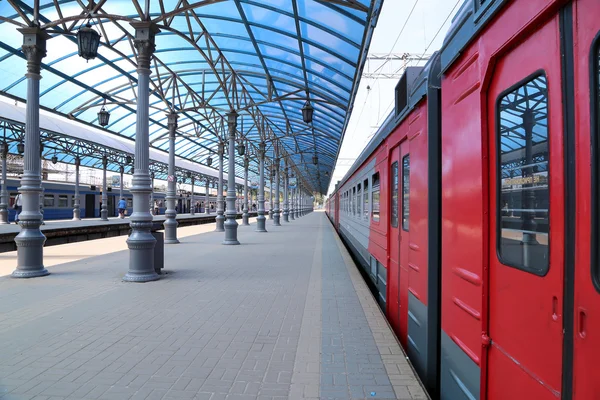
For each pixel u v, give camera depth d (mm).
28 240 7496
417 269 3822
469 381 2475
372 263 7594
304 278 7617
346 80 11367
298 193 47562
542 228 1748
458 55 2658
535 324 1778
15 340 4223
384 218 6031
